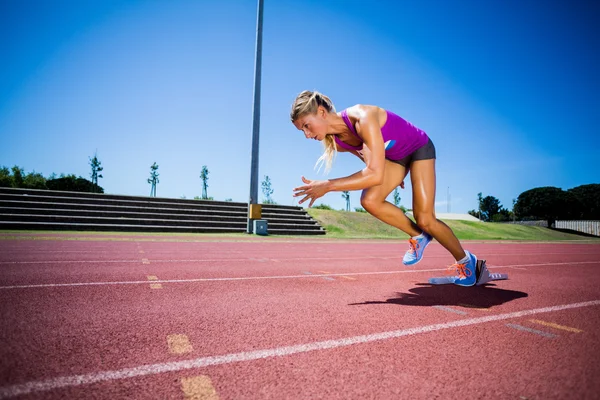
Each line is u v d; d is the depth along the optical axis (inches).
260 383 47.7
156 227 537.0
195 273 149.9
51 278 127.2
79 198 577.0
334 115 103.4
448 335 70.7
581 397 45.1
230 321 78.3
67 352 57.3
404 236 750.5
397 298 106.8
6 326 69.7
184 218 594.9
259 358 56.7
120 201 600.1
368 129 95.4
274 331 71.4
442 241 121.6
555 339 68.9
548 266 216.8
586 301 107.0
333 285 128.4
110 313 82.5
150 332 69.1
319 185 90.0
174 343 63.0
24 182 1128.2
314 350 60.9
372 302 100.6
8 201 508.1
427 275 162.9
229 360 55.7
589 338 69.7
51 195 566.9
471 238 795.4
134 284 120.3
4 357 54.1
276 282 132.3
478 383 48.8
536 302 104.6
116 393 43.8
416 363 55.7
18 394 42.5
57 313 81.0
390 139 105.9
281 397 43.7
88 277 131.6
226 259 211.2
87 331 68.7
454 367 54.4
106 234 425.1
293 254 261.9
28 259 181.0
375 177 91.6
